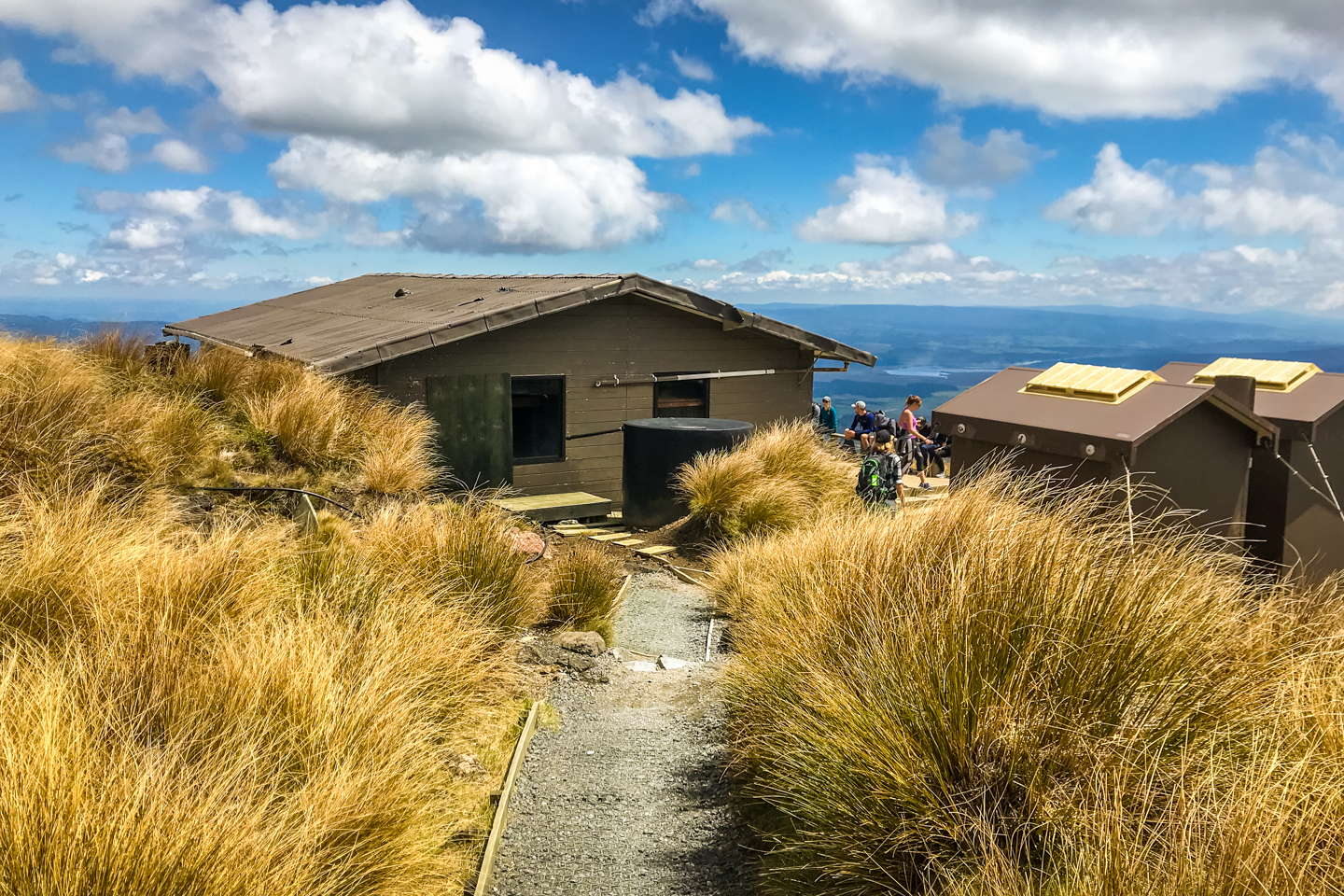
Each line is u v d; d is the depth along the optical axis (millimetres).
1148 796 2732
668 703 5648
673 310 14961
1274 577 5824
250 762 3154
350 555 6016
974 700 3314
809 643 4402
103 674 3430
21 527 4645
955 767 3176
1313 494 6023
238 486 7660
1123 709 3193
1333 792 2529
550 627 7066
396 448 9664
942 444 16734
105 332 9664
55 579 4203
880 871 3094
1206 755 2963
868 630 4086
